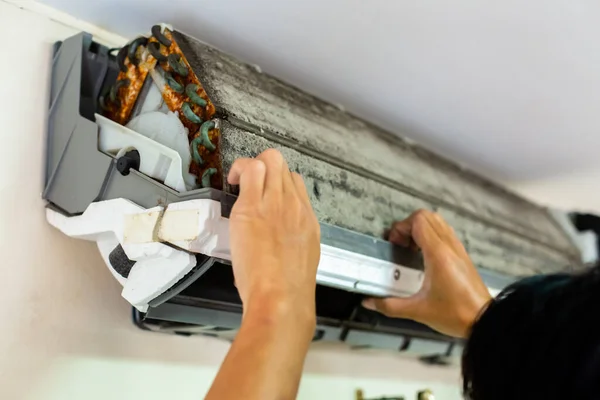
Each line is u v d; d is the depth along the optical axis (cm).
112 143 80
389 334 116
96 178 79
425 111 123
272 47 101
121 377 88
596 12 89
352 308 106
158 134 79
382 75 109
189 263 67
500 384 46
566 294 45
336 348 124
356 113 126
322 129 100
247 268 62
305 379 116
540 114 122
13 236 82
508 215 145
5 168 83
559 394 42
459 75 108
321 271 81
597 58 101
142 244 71
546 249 149
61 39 92
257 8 91
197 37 99
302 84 114
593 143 134
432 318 94
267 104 90
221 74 84
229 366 55
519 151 141
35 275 83
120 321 90
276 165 69
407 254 95
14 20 88
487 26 93
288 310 59
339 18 93
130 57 84
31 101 87
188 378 96
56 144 86
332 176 92
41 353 81
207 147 72
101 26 97
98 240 81
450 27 94
